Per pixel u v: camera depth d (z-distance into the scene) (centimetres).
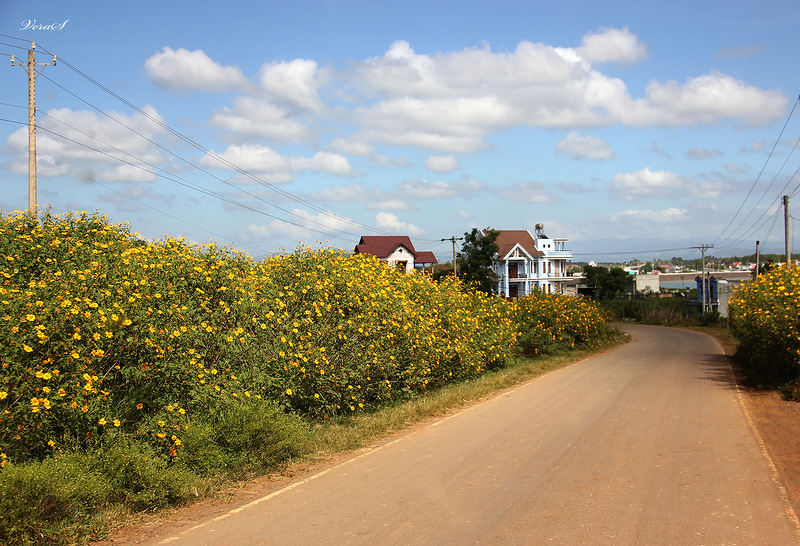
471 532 468
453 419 966
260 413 711
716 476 614
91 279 640
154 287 715
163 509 540
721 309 5688
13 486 458
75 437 570
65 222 866
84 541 459
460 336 1438
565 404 1085
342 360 973
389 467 669
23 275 695
